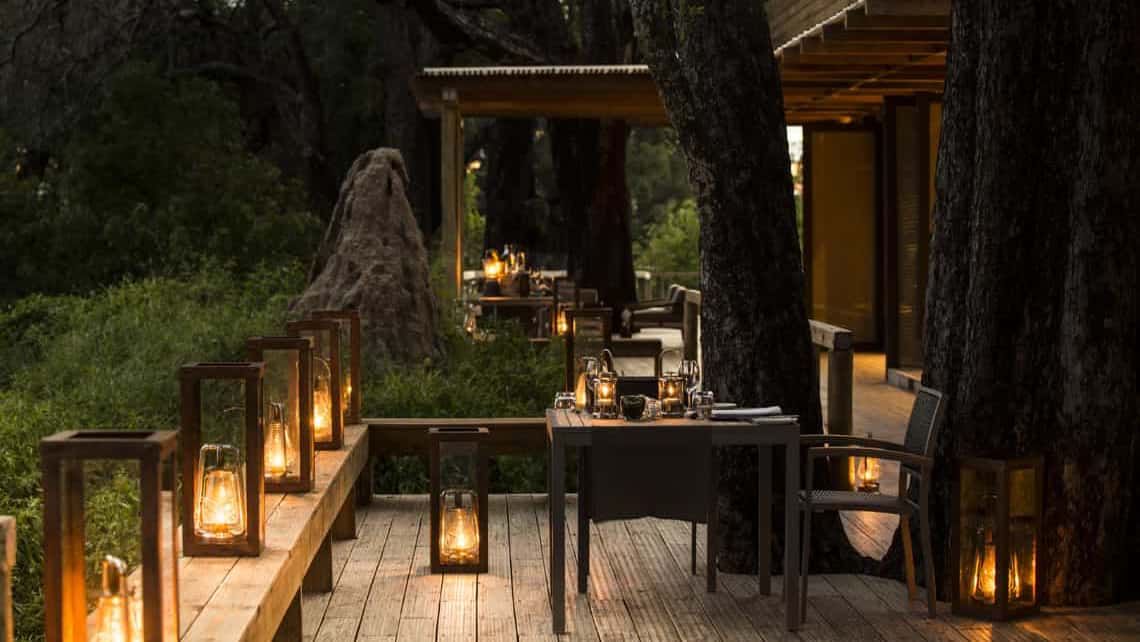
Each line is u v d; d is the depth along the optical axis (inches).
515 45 807.7
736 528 228.5
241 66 954.1
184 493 159.2
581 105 617.6
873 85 504.1
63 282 757.3
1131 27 204.4
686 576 227.9
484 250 962.1
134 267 753.6
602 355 222.1
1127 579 211.9
